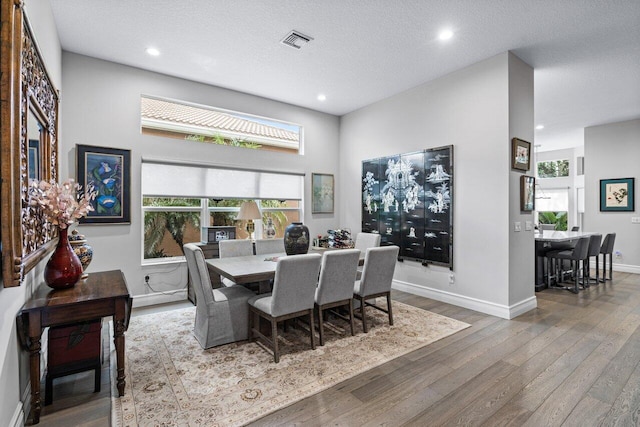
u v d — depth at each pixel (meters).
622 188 6.24
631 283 5.35
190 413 1.91
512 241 3.60
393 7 2.77
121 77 3.87
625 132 6.18
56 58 3.08
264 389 2.16
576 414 1.91
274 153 5.16
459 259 4.02
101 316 2.01
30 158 1.91
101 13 2.87
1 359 1.52
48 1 2.64
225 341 2.87
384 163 5.07
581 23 3.00
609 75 4.13
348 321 3.17
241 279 2.71
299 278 2.63
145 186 4.04
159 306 4.00
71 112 3.57
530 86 3.84
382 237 5.11
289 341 2.95
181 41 3.36
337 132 5.99
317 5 2.75
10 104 1.46
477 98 3.81
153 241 4.30
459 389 2.17
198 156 4.42
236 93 4.73
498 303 3.62
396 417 1.89
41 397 2.09
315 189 5.66
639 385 2.21
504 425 1.81
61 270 2.14
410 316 3.62
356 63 3.85
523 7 2.76
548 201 8.72
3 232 1.46
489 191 3.70
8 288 1.64
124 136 3.88
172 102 4.29
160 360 2.58
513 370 2.42
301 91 4.76
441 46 3.44
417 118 4.55
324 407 1.98
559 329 3.23
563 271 5.63
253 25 3.06
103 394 2.13
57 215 2.11
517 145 3.60
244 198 4.86
